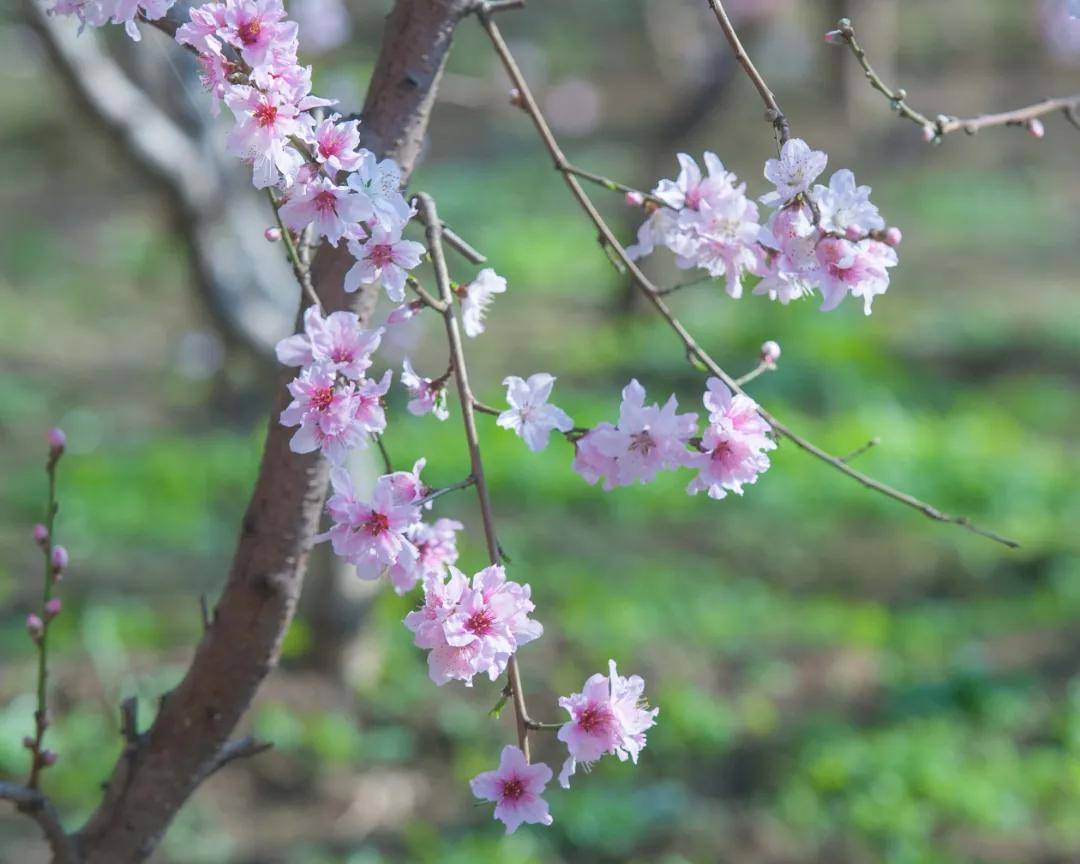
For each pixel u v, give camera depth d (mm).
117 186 23984
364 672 9078
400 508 2367
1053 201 23125
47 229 21969
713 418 2432
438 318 17812
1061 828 8008
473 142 26703
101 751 8312
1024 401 15328
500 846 7637
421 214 2717
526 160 25438
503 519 12211
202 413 15086
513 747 2295
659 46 26797
